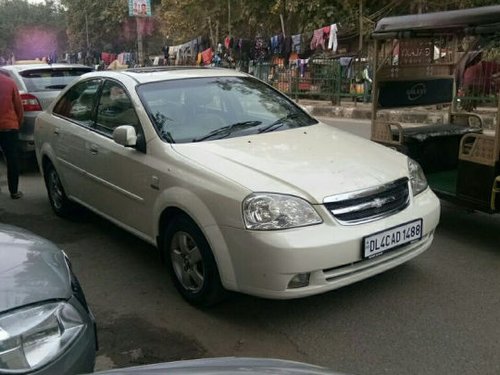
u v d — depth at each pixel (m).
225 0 24.97
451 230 5.15
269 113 4.66
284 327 3.50
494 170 4.32
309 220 3.26
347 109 15.12
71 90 5.61
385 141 5.54
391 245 3.50
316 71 16.81
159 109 4.30
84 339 2.42
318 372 1.92
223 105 4.56
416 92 5.79
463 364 3.04
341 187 3.40
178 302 3.90
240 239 3.27
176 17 27.25
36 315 2.27
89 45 43.69
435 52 5.77
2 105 6.45
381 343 3.28
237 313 3.70
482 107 5.68
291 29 21.59
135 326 3.58
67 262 2.82
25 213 6.18
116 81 4.76
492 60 5.32
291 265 3.16
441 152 5.53
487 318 3.52
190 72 4.92
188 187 3.61
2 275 2.37
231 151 3.82
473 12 4.36
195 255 3.69
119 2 41.12
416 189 3.89
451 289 3.93
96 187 4.88
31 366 2.19
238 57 20.48
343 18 18.75
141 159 4.11
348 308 3.71
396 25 5.11
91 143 4.82
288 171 3.51
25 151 8.11
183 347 3.32
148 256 4.80
